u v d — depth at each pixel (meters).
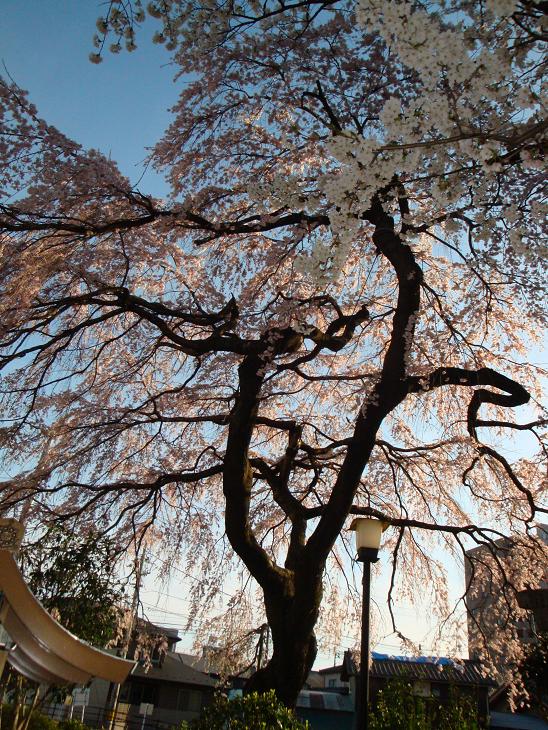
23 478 8.51
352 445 6.43
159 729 17.39
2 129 6.15
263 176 7.62
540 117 3.45
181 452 9.87
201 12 5.15
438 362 7.38
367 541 5.77
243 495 6.68
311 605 6.18
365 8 3.03
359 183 3.60
